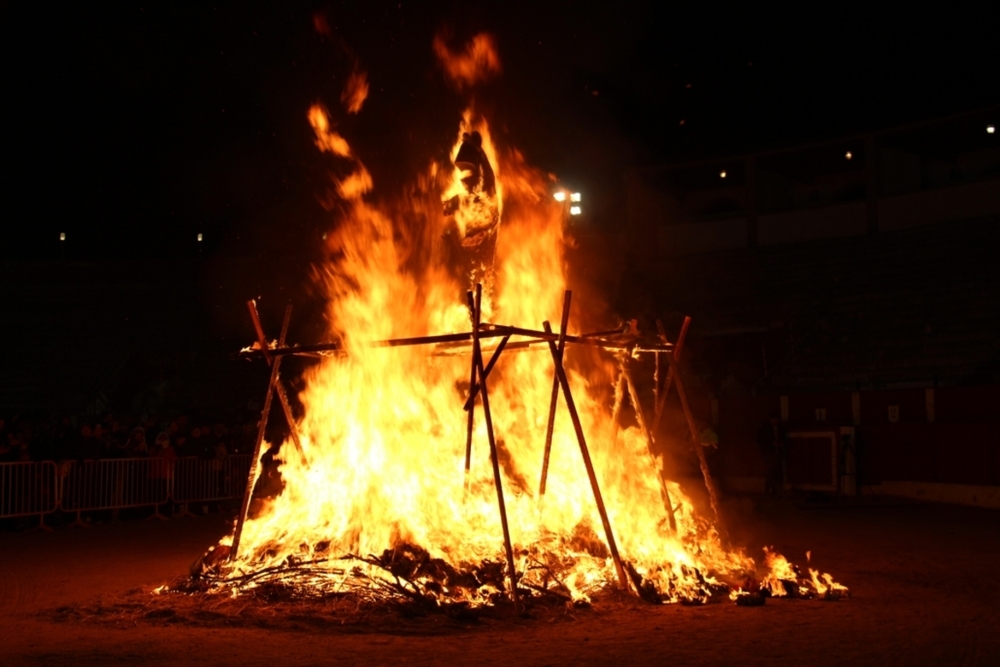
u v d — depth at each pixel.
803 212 38.25
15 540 15.84
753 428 28.39
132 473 19.94
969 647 6.98
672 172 40.75
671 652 6.87
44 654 7.09
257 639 7.49
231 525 18.78
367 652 6.99
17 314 37.62
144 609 8.72
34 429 20.56
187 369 35.41
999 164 37.22
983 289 30.09
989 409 23.34
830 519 19.02
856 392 26.33
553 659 6.69
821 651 6.86
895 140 37.19
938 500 24.12
